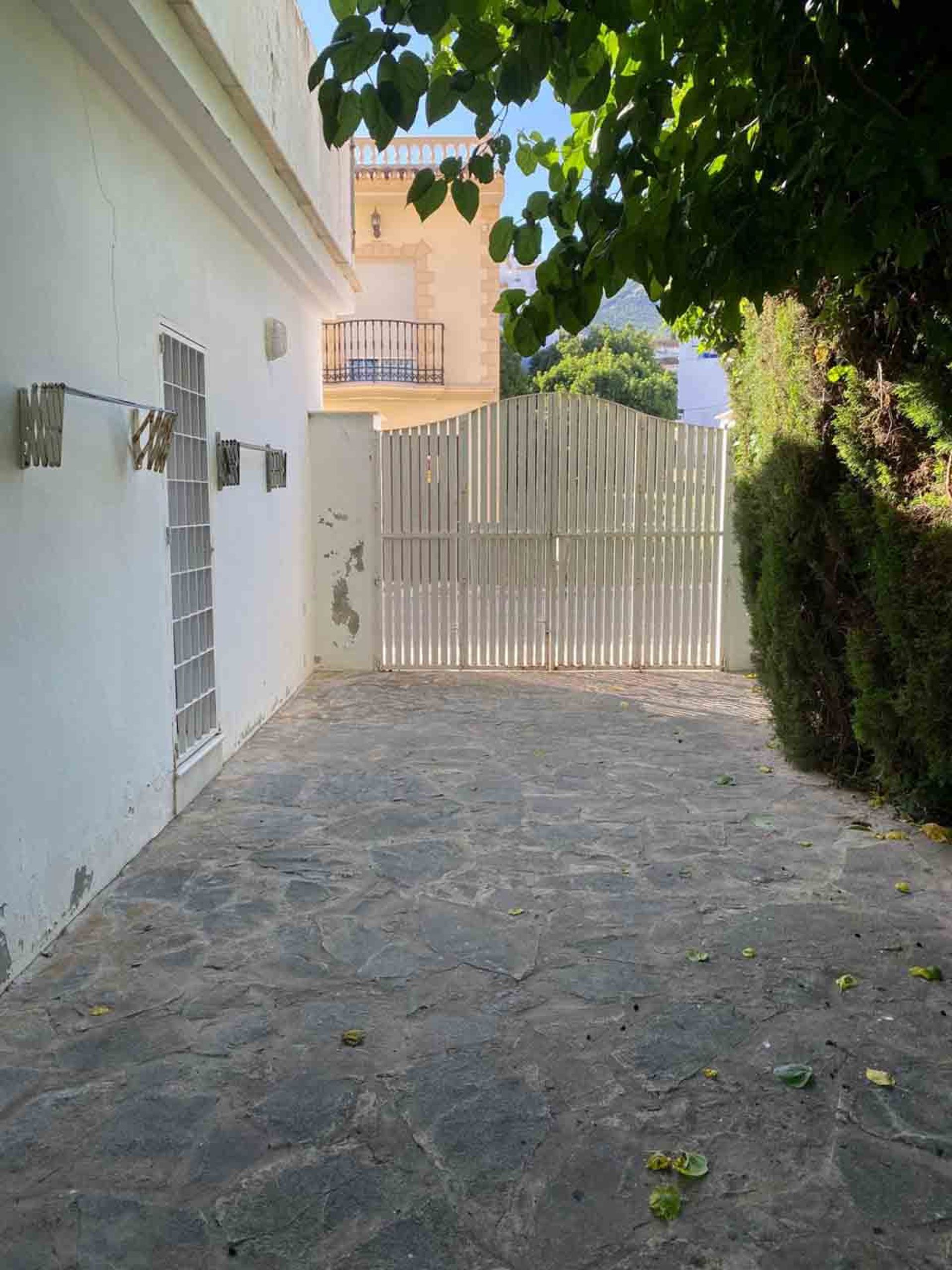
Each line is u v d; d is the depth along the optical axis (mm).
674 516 8633
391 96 2014
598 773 5391
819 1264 1864
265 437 6727
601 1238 1937
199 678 5160
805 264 2480
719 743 6117
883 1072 2502
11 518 2994
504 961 3137
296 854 4137
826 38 2064
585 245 2516
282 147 5734
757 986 2967
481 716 6934
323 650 8789
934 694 4051
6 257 2965
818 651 5125
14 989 2951
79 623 3510
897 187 2076
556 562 8688
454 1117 2322
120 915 3510
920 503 4082
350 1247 1913
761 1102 2379
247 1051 2607
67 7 3211
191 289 4973
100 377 3729
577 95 2281
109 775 3807
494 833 4391
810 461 4910
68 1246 1911
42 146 3227
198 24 3949
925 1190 2064
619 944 3260
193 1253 1897
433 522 8641
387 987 2967
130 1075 2494
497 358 14898
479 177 2379
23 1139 2232
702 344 6715
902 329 4133
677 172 2297
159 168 4445
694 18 2055
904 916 3471
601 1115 2328
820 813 4672
